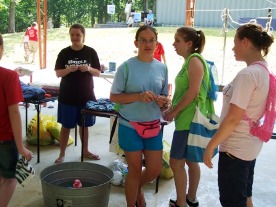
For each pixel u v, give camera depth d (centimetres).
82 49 368
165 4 1592
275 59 1038
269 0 1331
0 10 2261
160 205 306
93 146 449
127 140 250
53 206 263
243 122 195
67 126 379
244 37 196
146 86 246
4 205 239
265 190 346
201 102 258
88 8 2738
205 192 336
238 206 202
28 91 371
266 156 439
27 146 436
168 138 500
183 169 277
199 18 1483
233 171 200
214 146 192
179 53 267
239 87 186
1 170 239
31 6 2420
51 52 1416
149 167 262
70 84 367
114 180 335
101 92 773
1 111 225
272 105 193
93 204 262
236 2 1389
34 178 346
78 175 304
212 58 1148
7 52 1378
